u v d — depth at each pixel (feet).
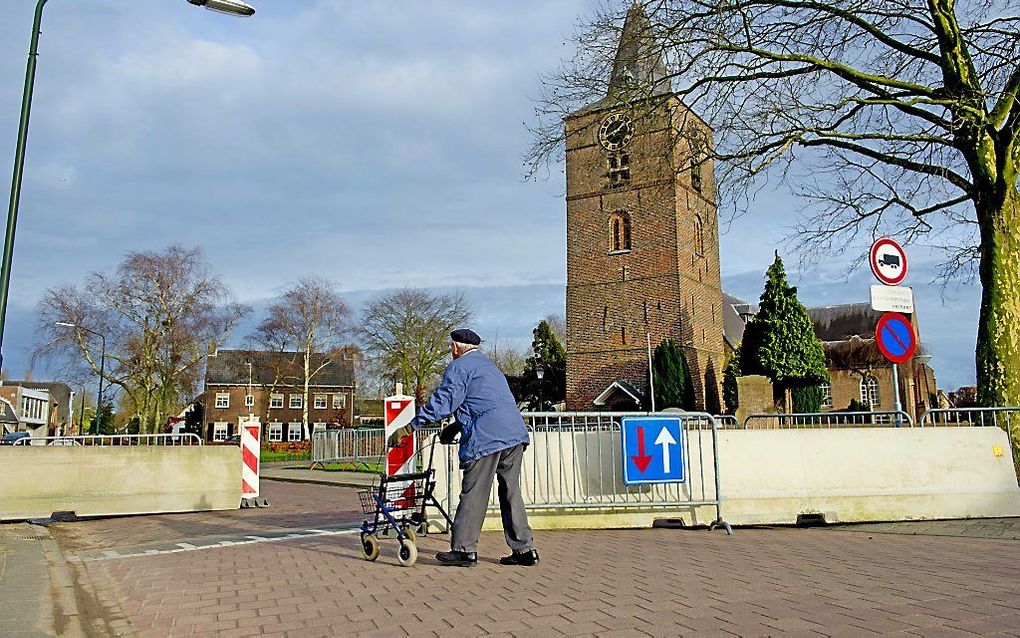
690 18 45.80
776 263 142.72
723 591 17.52
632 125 50.44
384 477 22.81
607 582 18.74
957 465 30.96
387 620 15.52
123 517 39.78
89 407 315.17
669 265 141.69
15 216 34.86
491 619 15.24
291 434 249.75
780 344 139.54
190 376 159.53
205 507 41.60
